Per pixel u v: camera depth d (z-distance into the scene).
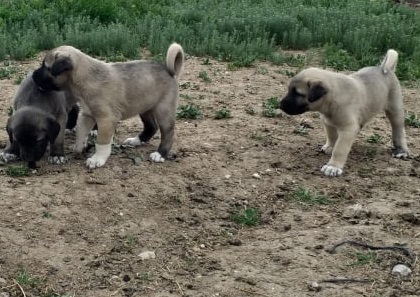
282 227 3.80
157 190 3.94
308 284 3.45
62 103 4.10
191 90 5.19
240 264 3.55
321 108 4.18
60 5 6.60
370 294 3.42
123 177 3.99
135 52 5.85
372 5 7.51
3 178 3.91
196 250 3.63
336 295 3.40
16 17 6.39
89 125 4.14
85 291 3.40
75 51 3.97
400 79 5.76
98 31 6.00
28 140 3.95
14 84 5.12
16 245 3.55
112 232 3.67
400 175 4.24
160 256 3.59
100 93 3.98
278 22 6.44
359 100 4.22
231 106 4.96
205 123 4.68
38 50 5.89
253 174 4.16
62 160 4.07
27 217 3.68
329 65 5.91
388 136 4.70
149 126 4.30
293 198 4.00
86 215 3.73
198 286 3.44
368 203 3.98
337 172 4.18
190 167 4.15
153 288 3.43
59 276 3.45
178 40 6.09
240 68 5.71
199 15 6.66
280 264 3.55
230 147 4.40
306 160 4.33
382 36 6.34
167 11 6.91
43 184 3.88
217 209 3.89
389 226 3.80
